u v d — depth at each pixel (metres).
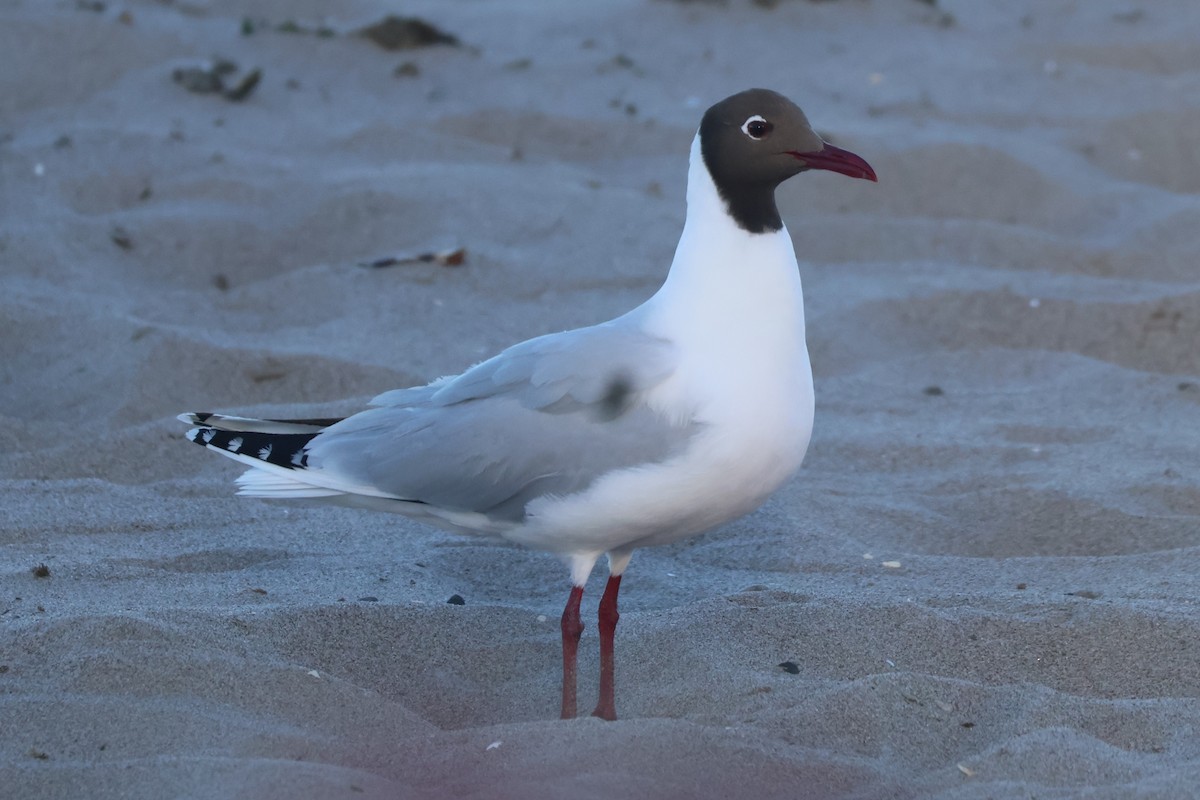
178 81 22.97
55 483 12.01
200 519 11.49
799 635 9.34
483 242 18.17
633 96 24.34
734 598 9.98
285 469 8.77
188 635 8.76
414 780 7.48
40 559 10.41
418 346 15.37
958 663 9.09
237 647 8.81
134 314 15.86
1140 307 16.69
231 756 7.48
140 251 17.72
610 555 8.64
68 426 13.37
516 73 24.91
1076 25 29.88
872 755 7.95
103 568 10.22
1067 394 14.84
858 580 10.62
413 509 8.62
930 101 24.94
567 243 18.31
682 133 22.67
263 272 17.86
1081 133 23.83
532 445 8.11
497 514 8.36
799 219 19.95
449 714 8.62
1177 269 18.92
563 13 28.80
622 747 7.58
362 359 14.84
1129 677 8.93
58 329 15.27
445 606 9.68
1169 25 29.75
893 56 27.17
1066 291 17.52
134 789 7.11
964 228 19.66
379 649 9.14
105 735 7.63
